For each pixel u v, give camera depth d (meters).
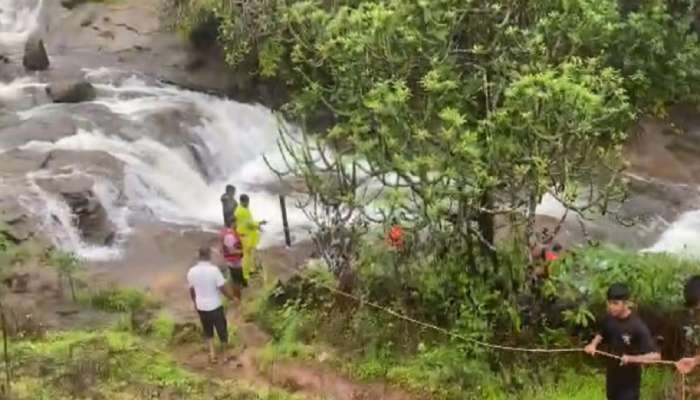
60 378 10.48
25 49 24.62
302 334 12.49
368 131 11.46
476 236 11.60
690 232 18.56
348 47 11.23
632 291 11.04
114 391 10.40
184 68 25.14
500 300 11.54
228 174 21.83
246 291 14.85
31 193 17.19
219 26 22.84
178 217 18.98
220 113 22.88
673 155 21.80
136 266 16.19
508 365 11.27
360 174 14.48
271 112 23.45
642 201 19.70
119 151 20.06
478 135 10.86
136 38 26.44
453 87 10.77
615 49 13.57
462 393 10.95
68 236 16.77
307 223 18.31
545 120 10.21
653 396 10.36
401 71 11.30
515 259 11.38
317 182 12.80
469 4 11.20
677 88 14.75
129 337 12.52
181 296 14.87
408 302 12.23
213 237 17.62
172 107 22.58
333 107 12.78
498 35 11.20
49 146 19.75
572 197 10.94
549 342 11.40
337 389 11.16
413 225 12.00
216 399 10.49
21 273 14.90
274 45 16.30
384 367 11.51
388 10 11.26
